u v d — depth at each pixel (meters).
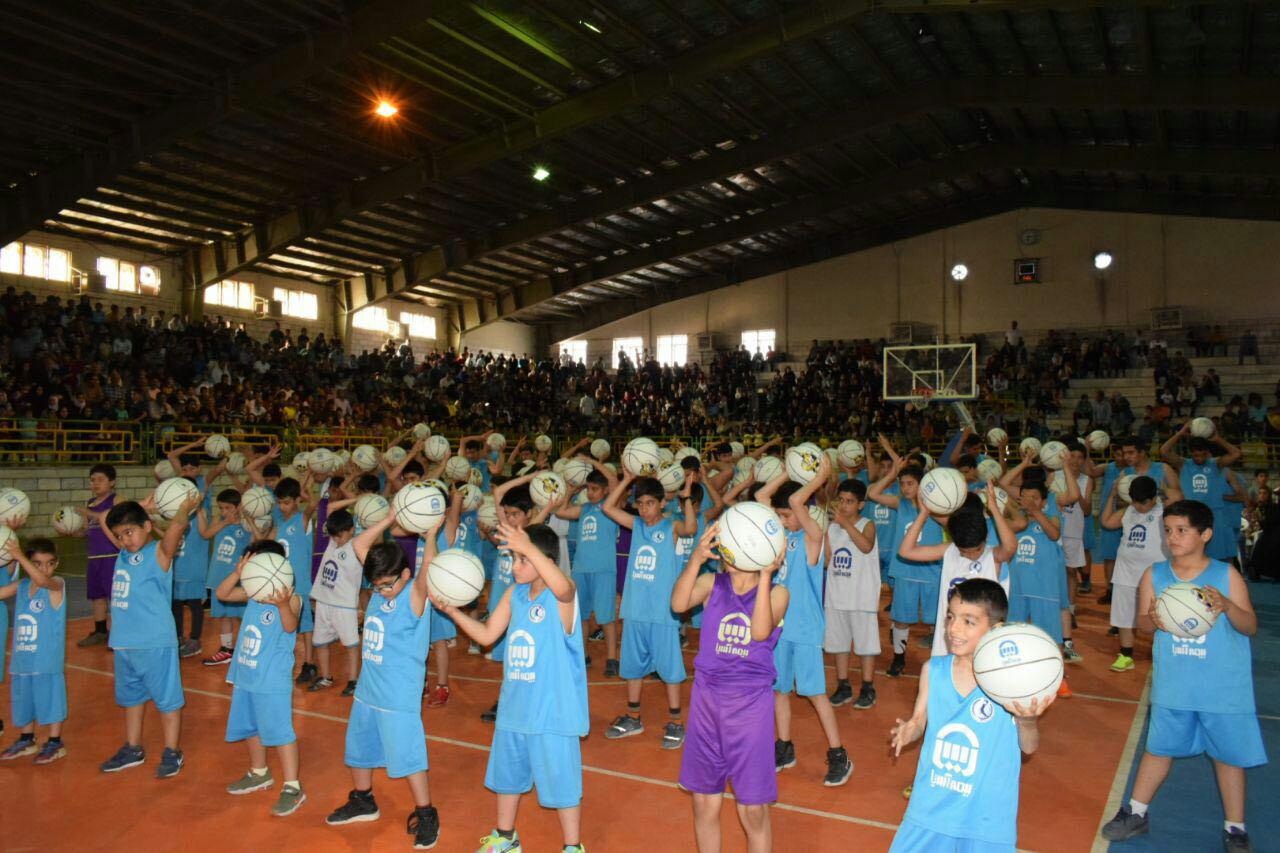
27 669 5.90
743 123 21.59
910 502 8.12
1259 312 26.64
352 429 22.14
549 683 4.20
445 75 17.17
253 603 5.25
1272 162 21.23
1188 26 16.42
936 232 31.12
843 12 16.36
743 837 4.82
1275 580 14.74
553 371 32.41
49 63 15.08
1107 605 12.00
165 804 5.27
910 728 3.36
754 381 30.67
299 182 21.33
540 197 24.12
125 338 20.64
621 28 16.44
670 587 6.45
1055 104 19.62
